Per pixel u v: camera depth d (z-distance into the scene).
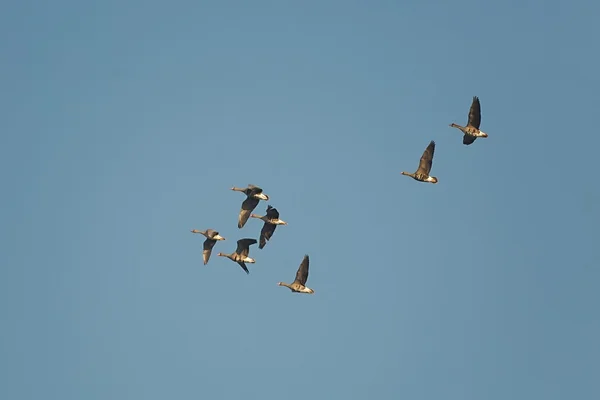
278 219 116.44
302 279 111.75
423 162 113.62
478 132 113.88
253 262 116.88
